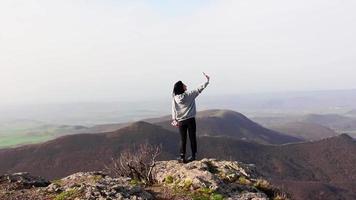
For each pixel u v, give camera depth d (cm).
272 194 1395
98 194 1127
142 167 1461
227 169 1503
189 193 1236
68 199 1110
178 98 1398
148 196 1174
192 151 1484
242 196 1247
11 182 1355
